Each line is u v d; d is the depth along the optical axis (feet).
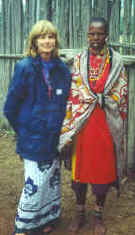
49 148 8.26
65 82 8.32
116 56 9.13
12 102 7.95
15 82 7.80
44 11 15.70
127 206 11.18
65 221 10.20
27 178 8.49
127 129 13.00
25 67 7.72
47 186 8.66
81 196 9.72
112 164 9.27
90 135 9.03
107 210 10.91
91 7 13.97
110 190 12.22
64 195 11.76
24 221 8.66
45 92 7.95
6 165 14.39
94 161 9.11
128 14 13.21
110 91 9.05
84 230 9.76
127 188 12.39
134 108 12.76
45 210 8.98
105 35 8.82
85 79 8.98
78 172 9.29
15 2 17.85
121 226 10.05
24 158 8.43
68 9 14.53
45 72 8.01
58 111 8.20
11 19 18.29
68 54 13.11
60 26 14.85
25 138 8.23
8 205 11.01
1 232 9.54
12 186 12.40
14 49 18.52
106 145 9.07
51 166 8.52
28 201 8.51
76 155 9.23
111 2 13.50
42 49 7.82
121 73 9.20
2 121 19.25
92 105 8.97
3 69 19.03
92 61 9.02
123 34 13.43
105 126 9.06
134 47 13.35
